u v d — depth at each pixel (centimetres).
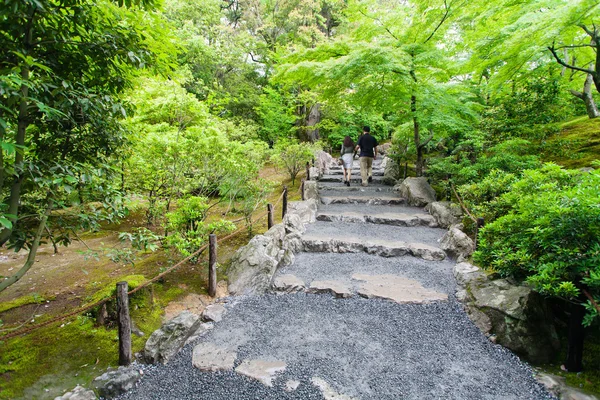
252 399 227
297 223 565
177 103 643
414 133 837
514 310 272
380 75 659
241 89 1434
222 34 1417
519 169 533
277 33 1534
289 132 1402
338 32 1425
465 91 773
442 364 257
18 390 240
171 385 249
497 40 539
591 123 715
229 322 329
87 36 255
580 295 235
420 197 703
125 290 270
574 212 228
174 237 388
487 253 317
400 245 493
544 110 596
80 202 292
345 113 1392
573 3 398
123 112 267
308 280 407
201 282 400
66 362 270
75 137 275
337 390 231
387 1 978
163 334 287
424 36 693
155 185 550
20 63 203
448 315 324
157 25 290
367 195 790
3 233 250
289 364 261
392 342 287
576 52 686
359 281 402
